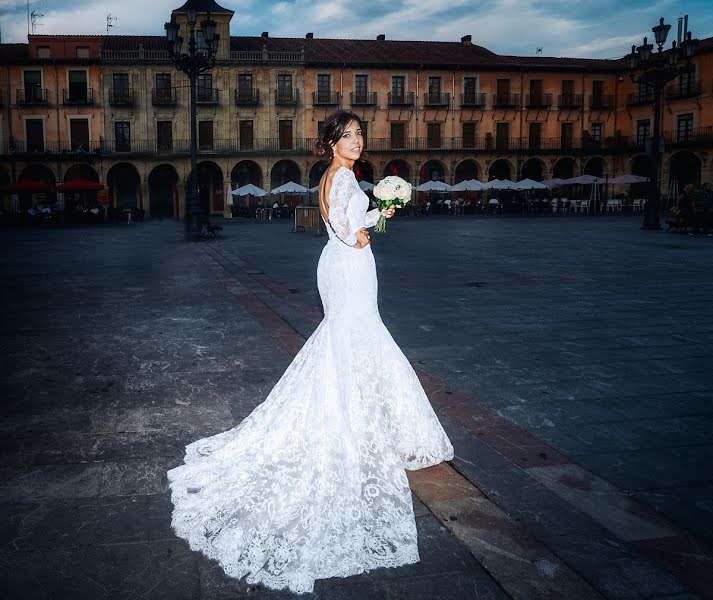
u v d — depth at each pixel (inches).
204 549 87.3
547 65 1711.4
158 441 126.8
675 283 348.5
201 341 213.2
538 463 115.2
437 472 111.3
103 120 1537.9
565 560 83.7
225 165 1589.6
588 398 155.2
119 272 418.9
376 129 1667.1
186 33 1546.5
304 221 862.5
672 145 1566.2
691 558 84.7
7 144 1514.5
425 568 83.0
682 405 149.9
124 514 97.5
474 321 248.5
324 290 108.4
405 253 545.0
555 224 1062.4
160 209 1632.6
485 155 1712.6
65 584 79.7
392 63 1630.2
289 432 102.0
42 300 302.2
